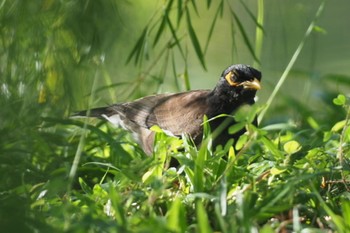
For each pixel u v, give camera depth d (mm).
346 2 21094
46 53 10992
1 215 8086
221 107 13031
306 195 9258
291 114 15539
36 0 10953
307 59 19047
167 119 13375
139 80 14086
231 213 8883
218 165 9930
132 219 8523
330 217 9117
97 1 11125
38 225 8055
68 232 7789
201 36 21641
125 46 12883
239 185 9781
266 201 8953
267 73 17891
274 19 16688
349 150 10586
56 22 11000
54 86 11039
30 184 10148
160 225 8008
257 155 10656
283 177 9789
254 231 8359
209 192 9375
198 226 8227
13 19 10875
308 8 16375
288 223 8836
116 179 10156
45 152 11016
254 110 9766
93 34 11086
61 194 10227
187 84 14445
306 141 11469
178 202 8617
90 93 11531
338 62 20000
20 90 10789
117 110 14094
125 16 12664
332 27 21000
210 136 10477
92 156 11969
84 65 11250
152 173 10070
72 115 12773
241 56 20688
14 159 10102
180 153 10578
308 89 15555
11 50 10828
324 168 9914
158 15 16000
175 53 21156
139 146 13438
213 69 20953
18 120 10586
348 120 10891
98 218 8172
